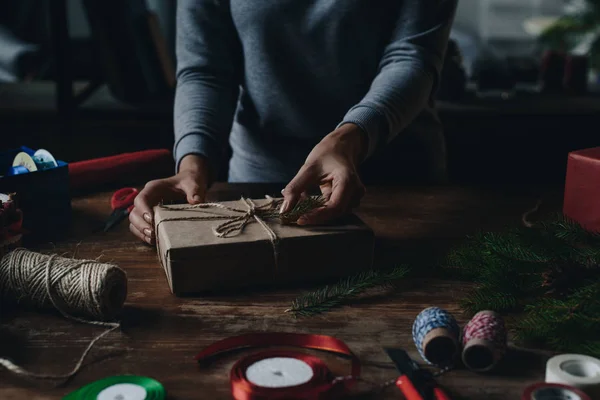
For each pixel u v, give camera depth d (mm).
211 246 985
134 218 1197
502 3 5719
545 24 3346
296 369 733
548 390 675
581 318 815
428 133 1683
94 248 1183
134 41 2568
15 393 732
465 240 1236
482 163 2496
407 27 1420
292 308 949
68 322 909
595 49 2934
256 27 1494
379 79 1392
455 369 783
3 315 927
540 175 2508
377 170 1713
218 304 970
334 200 1090
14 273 923
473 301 932
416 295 999
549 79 2867
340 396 728
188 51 1515
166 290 1016
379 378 766
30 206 1227
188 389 744
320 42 1480
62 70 2432
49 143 2480
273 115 1594
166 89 2703
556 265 960
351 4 1437
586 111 2461
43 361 803
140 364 797
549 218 1220
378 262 1127
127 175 1562
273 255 1017
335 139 1215
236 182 1653
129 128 2477
